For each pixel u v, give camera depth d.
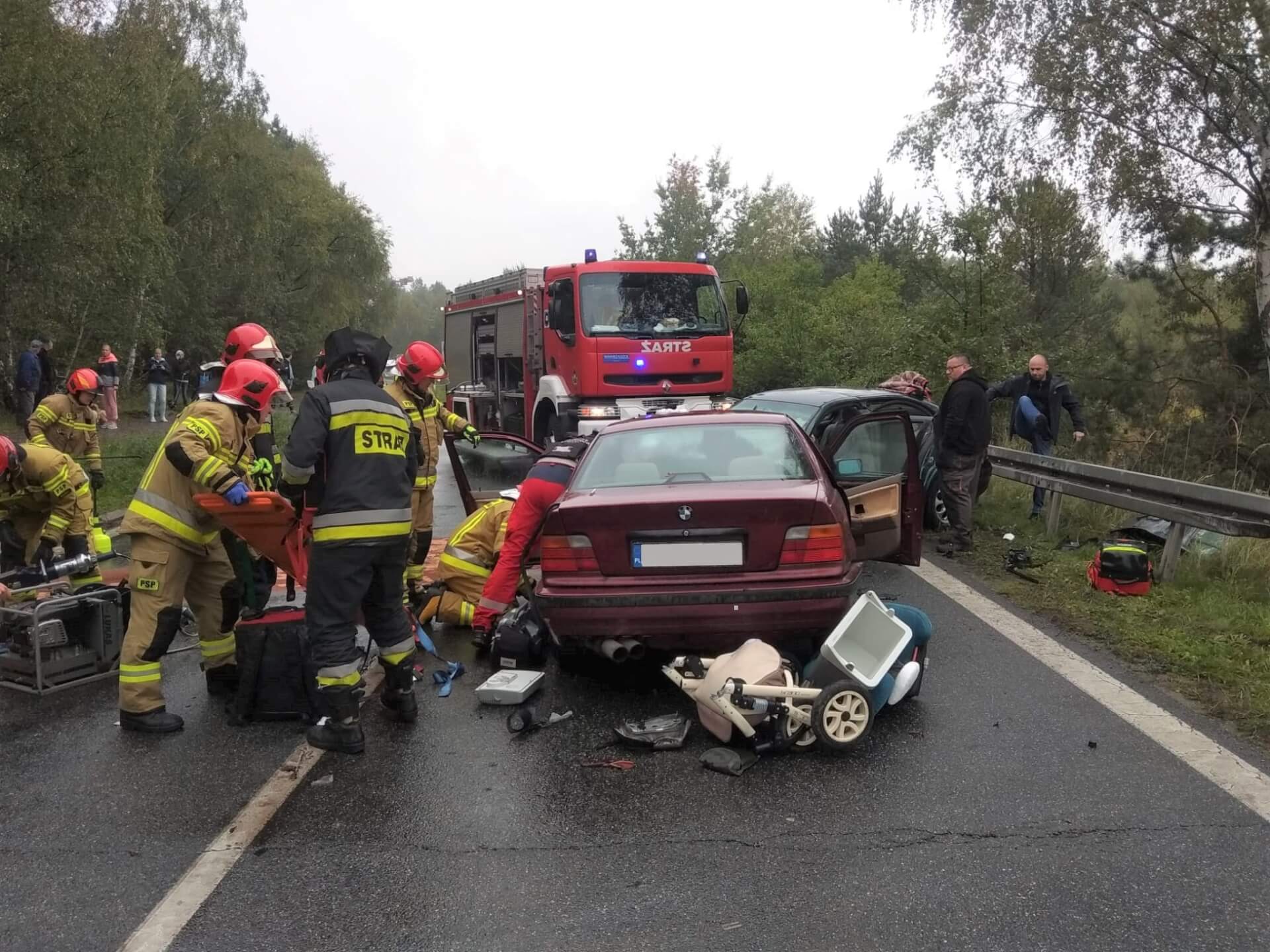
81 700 5.29
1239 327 16.67
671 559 4.72
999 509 10.38
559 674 5.48
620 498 4.81
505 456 13.24
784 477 5.11
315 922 3.10
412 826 3.73
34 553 6.33
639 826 3.69
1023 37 16.80
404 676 4.77
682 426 5.63
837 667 4.31
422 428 6.84
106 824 3.79
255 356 5.50
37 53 20.33
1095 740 4.39
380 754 4.44
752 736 4.27
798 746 4.34
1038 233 18.53
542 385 12.74
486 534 6.35
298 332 47.53
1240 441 14.65
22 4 20.12
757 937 2.96
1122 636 5.93
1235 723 4.59
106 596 5.72
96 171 22.05
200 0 33.06
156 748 4.57
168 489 4.75
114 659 5.78
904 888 3.22
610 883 3.29
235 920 3.12
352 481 4.41
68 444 9.53
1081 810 3.73
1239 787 3.89
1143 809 3.73
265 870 3.42
